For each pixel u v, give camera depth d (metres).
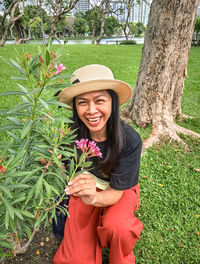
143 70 3.78
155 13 3.39
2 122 3.78
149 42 3.58
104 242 1.65
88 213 1.77
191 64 11.32
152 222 2.23
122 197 1.71
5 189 1.02
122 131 1.53
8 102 4.77
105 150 1.58
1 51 11.46
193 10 3.30
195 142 3.67
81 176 1.35
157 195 2.55
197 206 2.45
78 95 1.36
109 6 27.14
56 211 1.88
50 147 1.18
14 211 1.12
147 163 3.13
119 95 1.50
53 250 1.94
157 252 1.94
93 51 14.15
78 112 1.43
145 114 3.88
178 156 3.33
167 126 3.74
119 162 1.57
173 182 2.77
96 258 1.66
